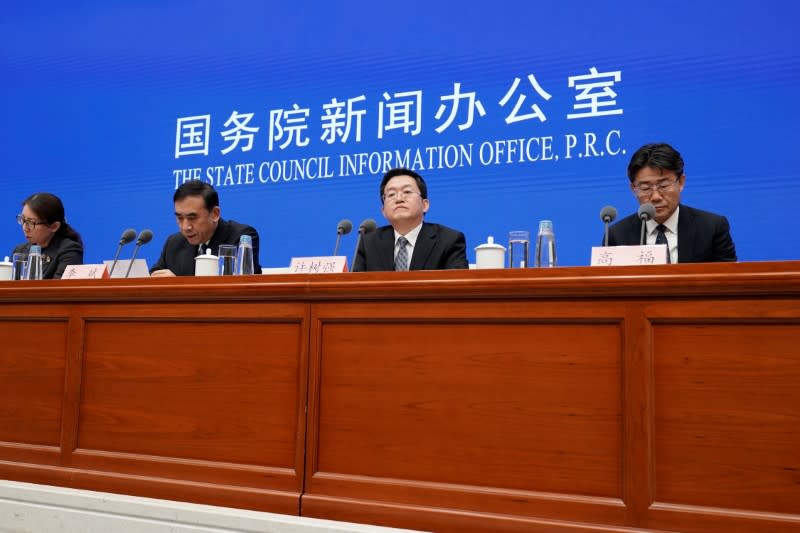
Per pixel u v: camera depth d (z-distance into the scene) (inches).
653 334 52.9
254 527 59.7
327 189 139.9
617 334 54.0
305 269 77.1
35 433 71.9
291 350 62.8
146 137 152.9
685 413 51.6
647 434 51.9
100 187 154.8
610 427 53.3
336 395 60.9
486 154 129.9
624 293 53.4
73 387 70.2
